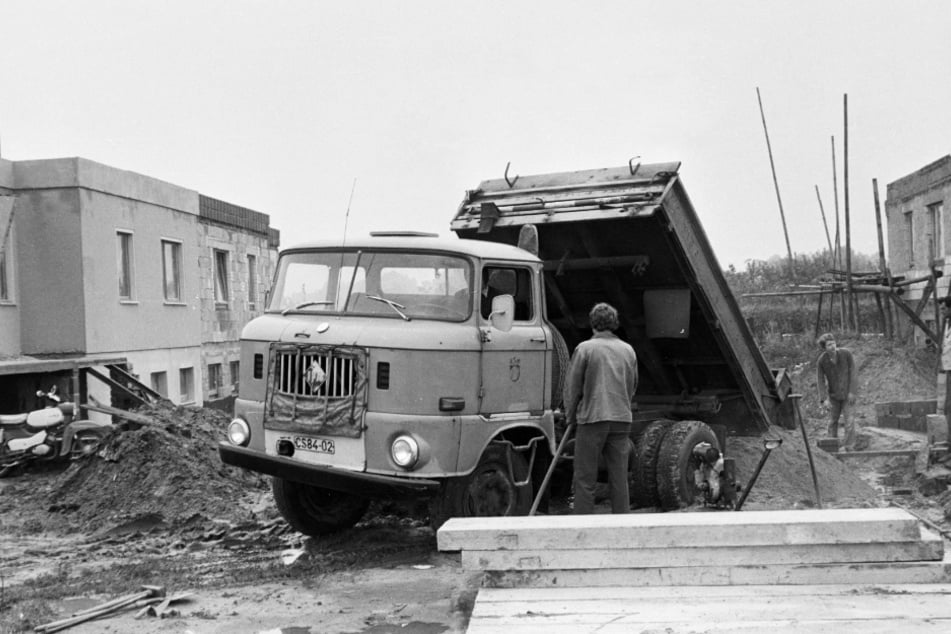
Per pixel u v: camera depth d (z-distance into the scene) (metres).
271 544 8.80
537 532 5.00
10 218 16.83
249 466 8.09
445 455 7.60
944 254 24.77
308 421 7.87
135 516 9.73
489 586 4.98
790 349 26.88
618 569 4.94
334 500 9.14
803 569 4.84
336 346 7.82
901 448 14.52
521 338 8.34
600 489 9.65
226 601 6.77
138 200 19.94
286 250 8.70
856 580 4.81
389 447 7.57
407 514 9.77
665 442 9.72
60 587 7.19
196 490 10.12
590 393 8.04
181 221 22.22
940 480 10.90
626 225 9.24
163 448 10.66
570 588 4.91
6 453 12.50
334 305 8.23
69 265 17.69
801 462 11.08
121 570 7.78
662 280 9.80
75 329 17.69
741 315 10.26
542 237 9.80
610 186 9.37
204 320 23.98
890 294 24.53
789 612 4.33
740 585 4.85
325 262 8.42
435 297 8.01
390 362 7.62
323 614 6.41
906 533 4.84
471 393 7.80
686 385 11.12
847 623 4.15
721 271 9.91
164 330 21.16
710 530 4.92
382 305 8.05
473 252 8.00
